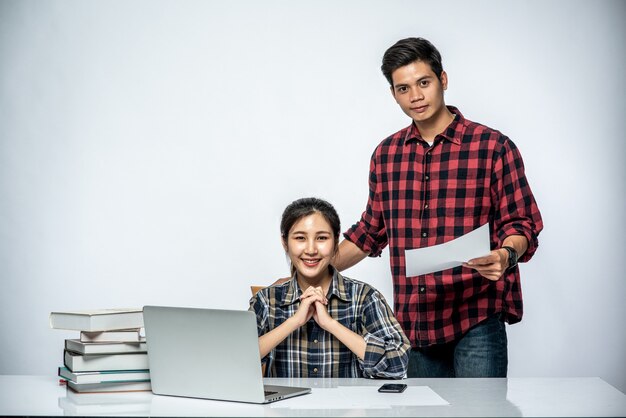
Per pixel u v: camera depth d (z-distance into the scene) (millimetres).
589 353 4016
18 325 4246
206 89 4191
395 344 1998
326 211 2109
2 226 4254
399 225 2535
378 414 1526
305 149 4137
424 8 4070
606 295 4016
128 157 4227
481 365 2406
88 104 4246
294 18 4148
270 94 4156
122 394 1782
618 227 4012
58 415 1543
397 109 4094
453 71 4051
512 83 4027
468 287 2410
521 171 2424
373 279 4023
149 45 4219
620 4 4000
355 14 4117
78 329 1828
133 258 4211
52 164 4258
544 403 1638
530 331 4035
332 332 1993
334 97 4121
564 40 4020
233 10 4180
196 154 4191
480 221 2463
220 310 1654
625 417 1512
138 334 1829
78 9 4250
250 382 1639
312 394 1741
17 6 4281
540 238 4035
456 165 2455
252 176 4164
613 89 4004
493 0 4035
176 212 4199
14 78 4277
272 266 4148
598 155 4016
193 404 1650
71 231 4238
